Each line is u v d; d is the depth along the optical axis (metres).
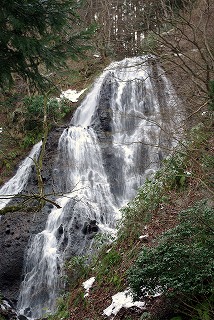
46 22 5.97
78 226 10.62
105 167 13.05
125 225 8.11
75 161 13.48
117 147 13.30
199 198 6.82
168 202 7.49
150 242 6.79
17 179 13.83
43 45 5.80
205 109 7.78
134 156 12.68
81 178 13.04
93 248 9.49
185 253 4.57
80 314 6.75
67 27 6.59
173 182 7.95
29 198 5.20
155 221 7.35
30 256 10.54
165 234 5.20
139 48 8.12
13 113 15.77
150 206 7.79
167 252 4.71
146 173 12.15
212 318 4.34
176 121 8.20
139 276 4.85
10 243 10.82
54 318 7.55
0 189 13.84
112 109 14.56
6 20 5.55
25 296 9.94
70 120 16.02
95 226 10.51
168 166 8.23
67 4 5.84
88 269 8.24
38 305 9.60
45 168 13.37
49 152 13.91
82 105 16.12
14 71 6.30
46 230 11.02
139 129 13.34
